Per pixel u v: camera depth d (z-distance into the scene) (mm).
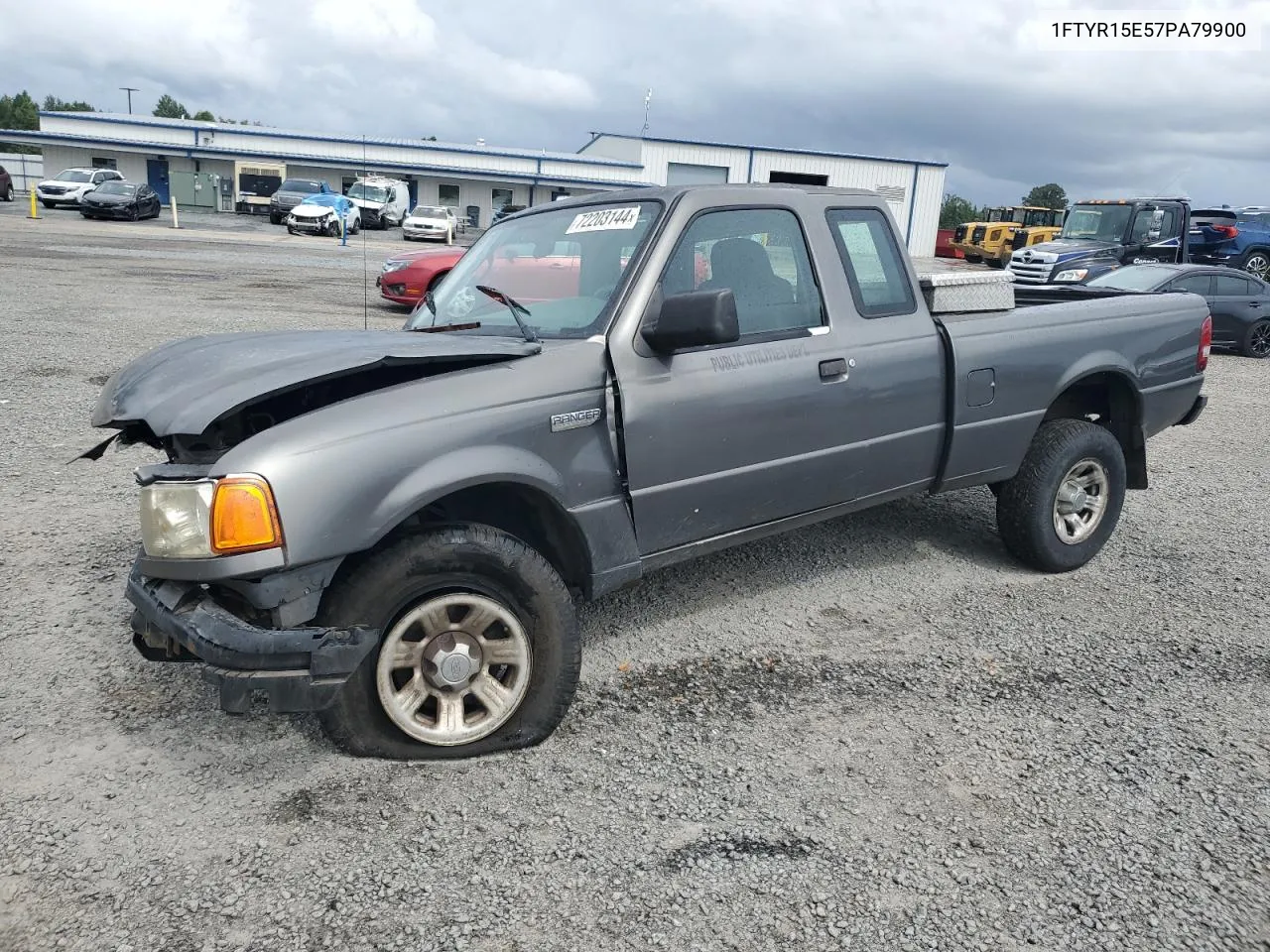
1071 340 4855
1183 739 3441
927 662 4004
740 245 3854
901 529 5703
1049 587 4883
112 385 3318
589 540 3389
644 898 2572
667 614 4445
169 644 3049
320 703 2797
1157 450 8375
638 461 3457
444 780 3080
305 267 22828
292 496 2760
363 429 2904
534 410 3205
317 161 50688
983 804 3021
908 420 4320
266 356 3111
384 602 2938
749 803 3002
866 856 2764
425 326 4020
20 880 2582
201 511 2742
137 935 2402
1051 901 2590
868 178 52656
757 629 4301
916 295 4418
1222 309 14914
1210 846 2838
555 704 3277
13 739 3234
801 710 3590
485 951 2379
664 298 3568
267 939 2400
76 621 4129
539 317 3693
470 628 3129
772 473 3871
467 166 52188
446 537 3008
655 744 3334
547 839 2809
